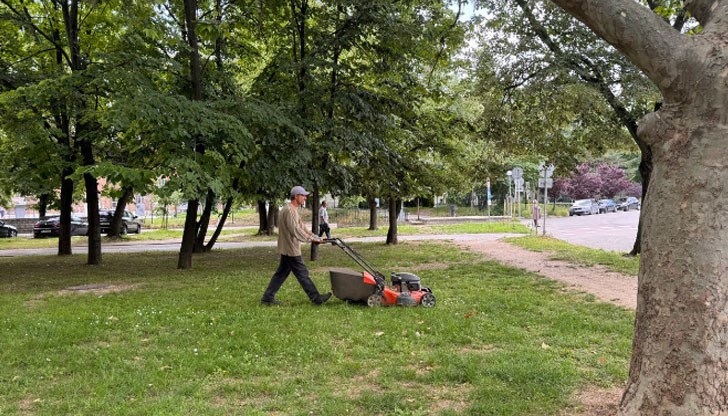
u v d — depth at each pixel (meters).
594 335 6.64
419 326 7.05
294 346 6.14
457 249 19.45
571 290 10.17
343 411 4.35
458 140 20.91
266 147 14.37
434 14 14.34
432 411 4.36
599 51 14.02
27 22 15.12
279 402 4.58
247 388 4.90
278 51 16.98
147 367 5.51
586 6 3.47
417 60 16.80
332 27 16.52
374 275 8.65
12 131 14.38
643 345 3.39
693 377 3.12
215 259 17.88
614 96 14.52
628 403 3.43
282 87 16.34
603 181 64.00
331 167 16.12
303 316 7.74
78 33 16.23
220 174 12.43
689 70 3.23
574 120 16.11
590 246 21.61
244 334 6.72
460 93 21.38
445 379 5.08
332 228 37.34
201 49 16.55
